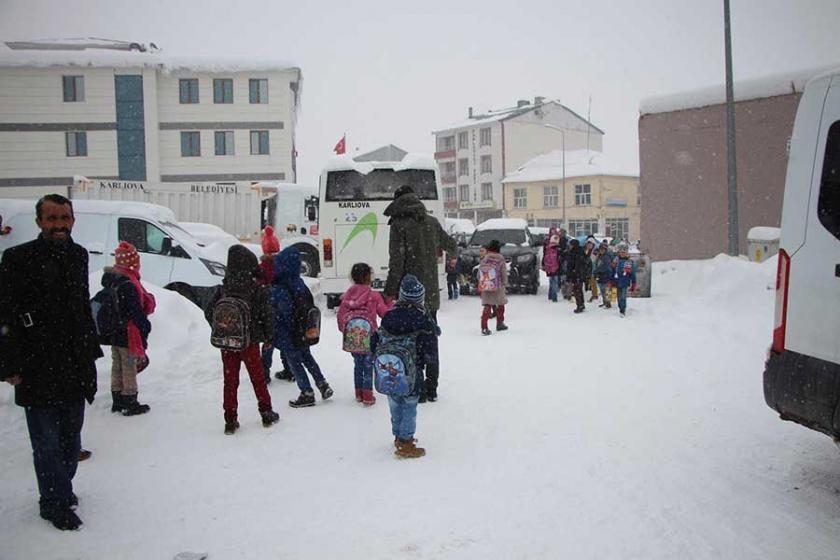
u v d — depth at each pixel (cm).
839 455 522
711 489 457
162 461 524
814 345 416
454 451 539
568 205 6612
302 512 429
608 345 994
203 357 820
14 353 389
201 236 1909
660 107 2061
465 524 407
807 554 368
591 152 6950
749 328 1059
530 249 1838
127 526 414
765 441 554
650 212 2095
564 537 388
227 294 595
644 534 391
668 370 816
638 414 632
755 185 1908
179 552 379
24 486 480
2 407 624
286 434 588
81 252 430
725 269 1353
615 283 1325
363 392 680
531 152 7419
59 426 428
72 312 418
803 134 439
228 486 474
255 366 604
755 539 385
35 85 3853
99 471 504
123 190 2312
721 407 653
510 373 817
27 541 395
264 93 4019
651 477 478
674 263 1766
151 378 755
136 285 638
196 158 3997
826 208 415
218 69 3941
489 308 1123
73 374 416
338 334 1127
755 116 1894
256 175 4028
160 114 3966
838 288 400
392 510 429
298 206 2048
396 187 1390
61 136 3884
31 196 3884
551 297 1631
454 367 857
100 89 3888
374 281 1379
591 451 532
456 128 7706
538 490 457
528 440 562
